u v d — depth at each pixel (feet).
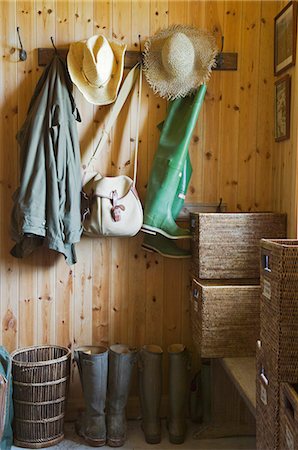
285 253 6.13
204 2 10.02
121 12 9.92
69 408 10.23
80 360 9.39
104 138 9.86
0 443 8.35
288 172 9.56
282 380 6.19
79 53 9.58
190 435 9.69
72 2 9.82
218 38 10.07
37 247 9.86
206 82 9.99
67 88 9.50
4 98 9.82
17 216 9.02
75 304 10.22
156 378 9.52
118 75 9.58
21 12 9.75
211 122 10.21
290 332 6.16
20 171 9.62
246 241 9.39
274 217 9.46
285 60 9.53
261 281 6.98
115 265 10.25
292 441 5.63
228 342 9.05
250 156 10.30
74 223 9.16
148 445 9.34
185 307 10.39
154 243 10.03
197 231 9.43
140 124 10.08
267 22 10.13
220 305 9.00
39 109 9.11
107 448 9.21
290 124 9.46
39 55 9.77
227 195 10.31
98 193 9.39
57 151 9.04
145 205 9.75
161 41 9.79
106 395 9.55
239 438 9.55
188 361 9.84
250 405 7.42
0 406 8.15
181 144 9.54
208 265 9.32
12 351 10.14
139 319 10.35
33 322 10.16
